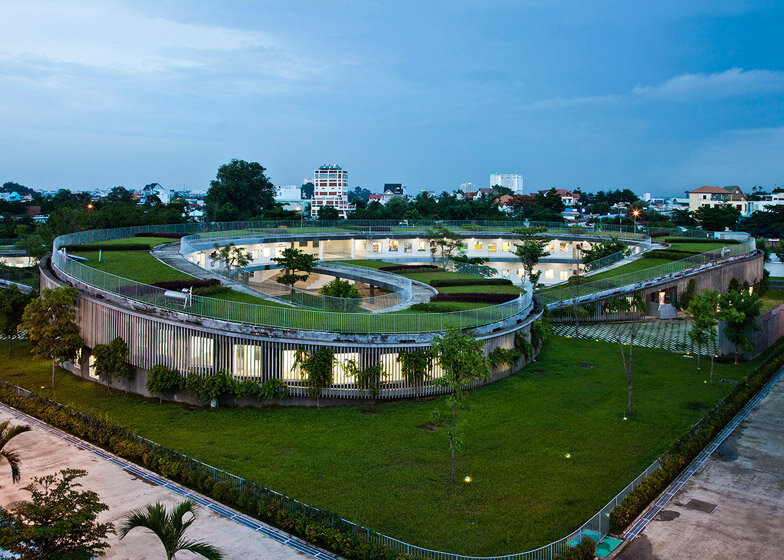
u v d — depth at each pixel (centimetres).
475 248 9281
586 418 3250
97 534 1747
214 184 13425
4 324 4556
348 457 2736
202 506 2303
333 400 3462
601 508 2288
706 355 4659
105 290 3969
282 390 3412
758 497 2394
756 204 19575
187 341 3512
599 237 9038
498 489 2438
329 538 2023
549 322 5356
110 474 2570
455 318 3800
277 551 2006
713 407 3400
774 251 11225
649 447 2867
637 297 6197
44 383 3934
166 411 3366
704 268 6519
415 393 3566
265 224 8662
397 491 2416
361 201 15338
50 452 2786
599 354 4706
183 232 7775
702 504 2338
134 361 3666
